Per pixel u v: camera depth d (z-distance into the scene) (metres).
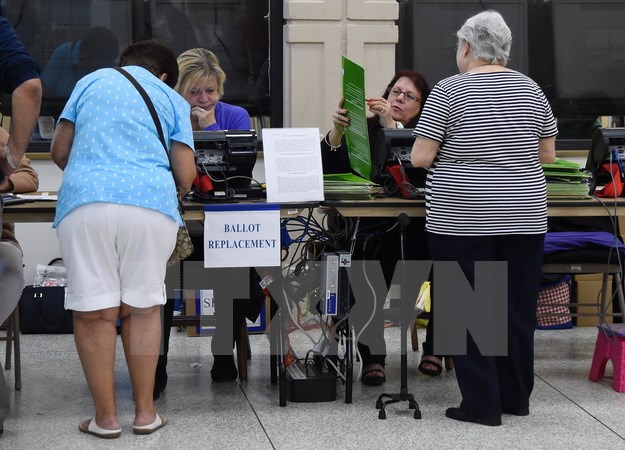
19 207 8.94
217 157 9.39
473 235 8.71
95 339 8.45
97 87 8.49
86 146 8.36
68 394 9.97
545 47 14.45
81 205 8.17
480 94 8.66
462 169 8.72
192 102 10.79
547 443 8.41
